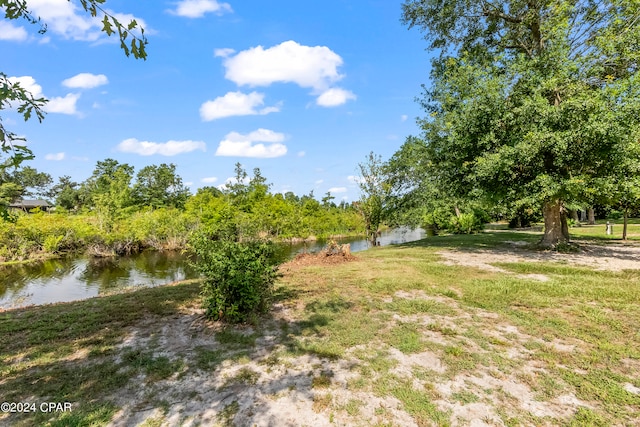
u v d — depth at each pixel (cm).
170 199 5103
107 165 5491
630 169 923
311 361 370
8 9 186
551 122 993
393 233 4150
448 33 1460
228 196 3562
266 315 525
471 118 1123
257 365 360
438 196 1691
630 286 673
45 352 387
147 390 310
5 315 538
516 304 570
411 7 1477
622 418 273
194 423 264
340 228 4288
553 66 1081
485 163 1028
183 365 357
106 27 194
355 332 450
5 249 1972
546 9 1222
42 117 192
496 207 1280
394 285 713
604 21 1172
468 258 1115
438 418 272
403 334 442
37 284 1397
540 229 2697
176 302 602
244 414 276
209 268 506
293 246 2942
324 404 291
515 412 282
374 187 1972
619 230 2136
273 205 3212
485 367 357
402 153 1920
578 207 1817
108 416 269
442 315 521
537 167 1071
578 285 687
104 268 1780
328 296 635
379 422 268
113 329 465
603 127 867
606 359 372
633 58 1032
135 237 2345
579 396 304
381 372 346
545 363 365
